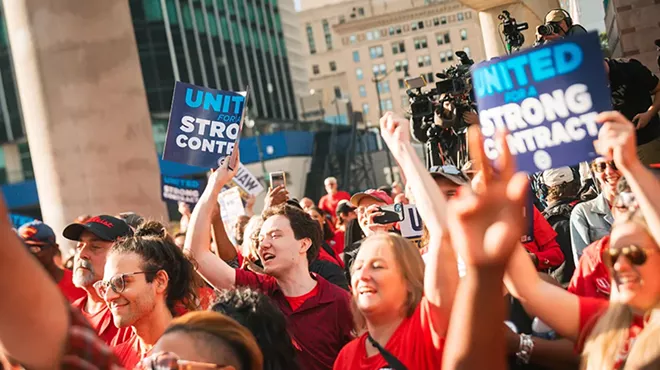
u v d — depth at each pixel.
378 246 4.00
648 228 3.14
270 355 4.30
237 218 9.16
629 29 13.79
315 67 113.19
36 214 63.69
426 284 3.65
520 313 4.20
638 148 7.80
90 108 17.44
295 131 66.12
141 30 63.72
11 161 64.56
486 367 2.22
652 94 8.05
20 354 2.11
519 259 3.57
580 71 3.30
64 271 7.51
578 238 6.05
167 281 4.86
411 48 107.19
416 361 3.77
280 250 5.61
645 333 3.04
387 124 3.71
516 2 20.16
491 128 3.43
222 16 73.25
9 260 1.99
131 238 4.90
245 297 4.35
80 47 17.45
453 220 2.21
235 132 7.18
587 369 3.23
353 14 109.50
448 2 104.56
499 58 3.39
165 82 64.12
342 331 5.50
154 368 2.95
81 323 2.19
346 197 19.59
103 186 17.45
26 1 17.62
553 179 6.70
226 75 72.44
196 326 3.14
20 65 17.83
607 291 4.47
